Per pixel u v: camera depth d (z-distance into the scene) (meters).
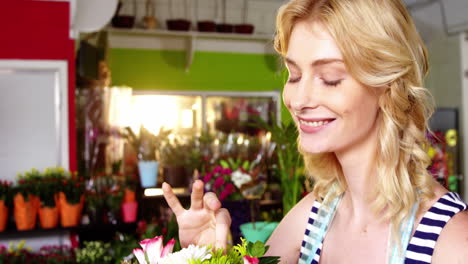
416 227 0.83
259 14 6.10
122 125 4.64
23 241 3.32
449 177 5.30
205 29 5.47
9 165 3.71
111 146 4.50
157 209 3.79
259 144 3.96
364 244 0.91
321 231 1.01
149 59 5.58
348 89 0.77
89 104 4.39
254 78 5.93
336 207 1.01
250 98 5.91
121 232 3.67
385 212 0.89
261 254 0.75
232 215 2.21
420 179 0.85
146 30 5.29
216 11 5.96
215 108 5.80
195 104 5.73
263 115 5.89
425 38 6.12
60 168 3.65
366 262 0.90
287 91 0.83
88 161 4.19
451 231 0.78
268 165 3.06
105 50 5.05
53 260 3.22
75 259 3.30
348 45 0.74
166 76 5.64
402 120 0.83
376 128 0.85
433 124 5.36
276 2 6.14
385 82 0.76
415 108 0.85
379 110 0.84
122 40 5.47
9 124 3.71
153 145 4.13
